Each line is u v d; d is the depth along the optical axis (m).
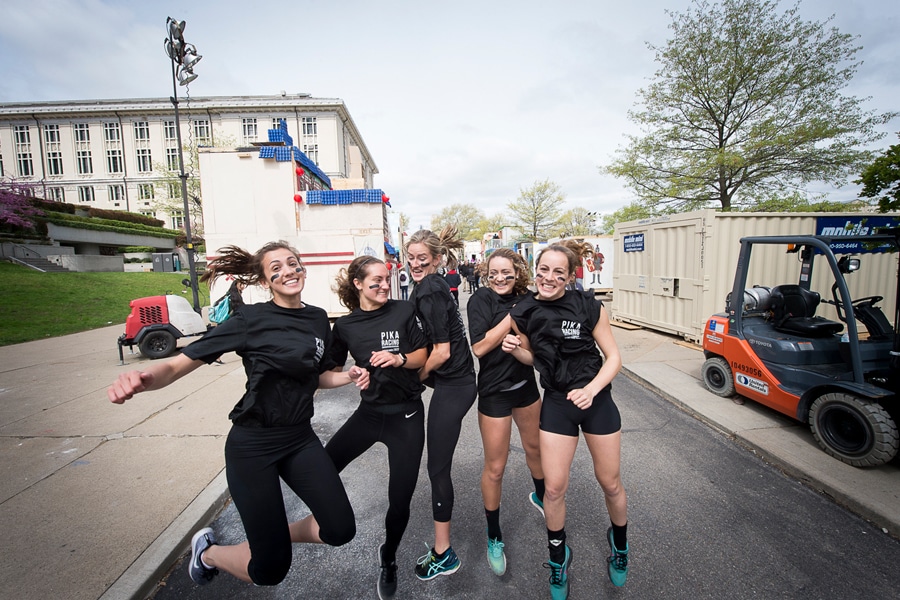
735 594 2.13
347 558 2.51
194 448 3.84
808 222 7.39
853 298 7.68
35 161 49.94
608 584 2.22
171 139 49.84
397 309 2.24
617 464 2.12
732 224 7.18
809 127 13.34
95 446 3.90
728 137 15.43
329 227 11.46
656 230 8.48
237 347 1.85
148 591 2.25
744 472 3.37
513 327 2.32
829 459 3.39
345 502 1.97
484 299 2.50
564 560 2.09
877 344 3.74
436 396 2.36
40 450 3.83
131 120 49.56
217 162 11.27
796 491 3.09
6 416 4.73
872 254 7.68
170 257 30.23
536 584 2.25
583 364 2.14
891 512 2.67
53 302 14.47
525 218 42.69
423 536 2.69
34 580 2.20
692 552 2.45
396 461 2.18
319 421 4.77
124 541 2.53
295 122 49.97
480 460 3.71
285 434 1.89
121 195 50.44
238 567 1.96
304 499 1.93
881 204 10.45
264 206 11.34
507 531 2.69
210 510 2.91
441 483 2.25
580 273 10.59
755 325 4.67
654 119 15.91
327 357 2.22
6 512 2.85
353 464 3.68
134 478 3.30
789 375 3.99
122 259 30.02
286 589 2.27
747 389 4.47
